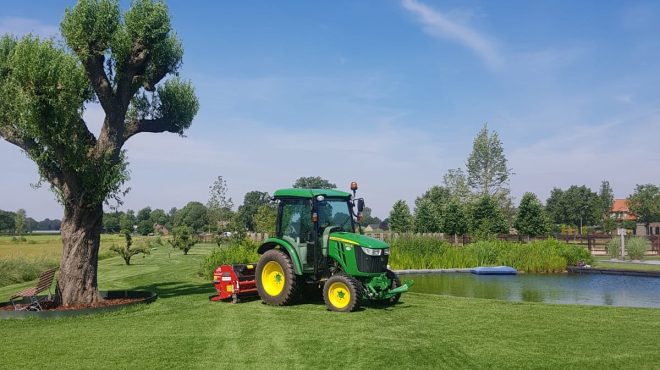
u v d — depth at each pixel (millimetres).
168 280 16234
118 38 10352
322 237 10266
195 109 13062
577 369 5777
